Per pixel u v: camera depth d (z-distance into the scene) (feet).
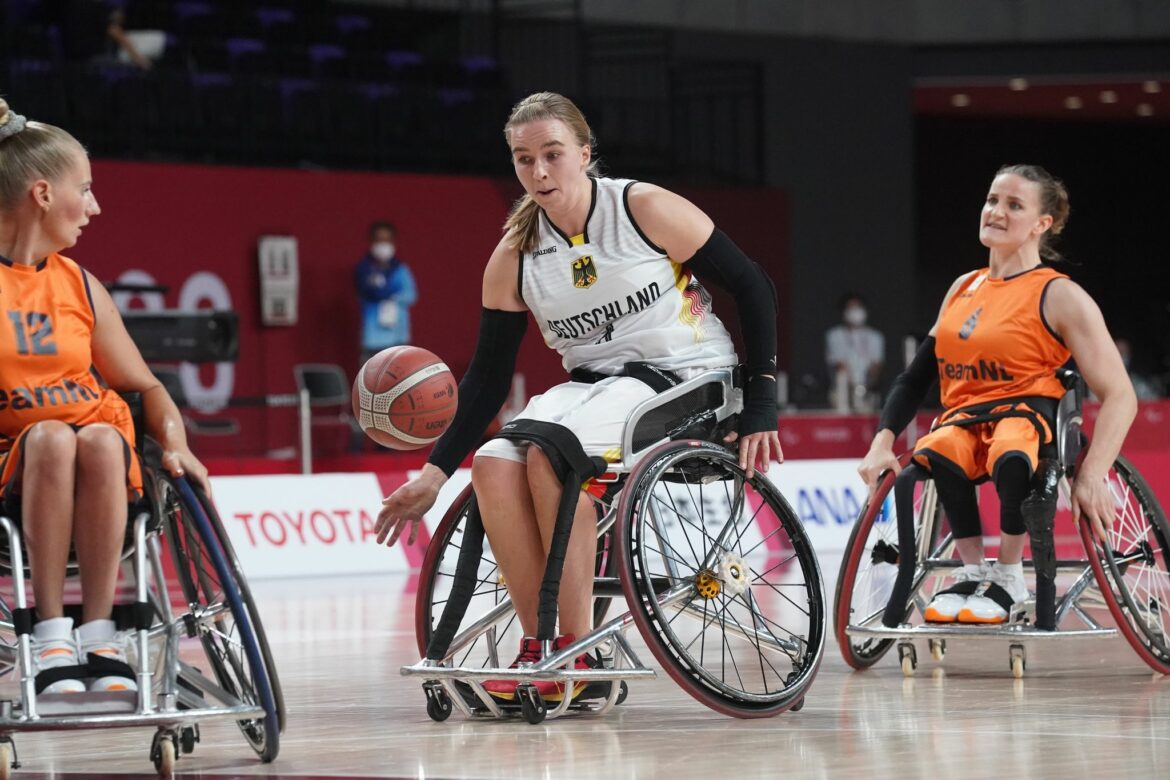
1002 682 37.11
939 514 42.06
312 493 81.41
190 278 120.78
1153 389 160.97
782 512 32.60
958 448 38.91
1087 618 39.06
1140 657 38.40
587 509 31.32
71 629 25.67
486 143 141.79
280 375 124.16
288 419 122.31
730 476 32.27
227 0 140.15
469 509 31.86
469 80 146.30
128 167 118.52
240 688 27.78
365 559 81.71
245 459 94.07
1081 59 163.22
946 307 41.39
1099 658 42.11
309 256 126.00
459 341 132.87
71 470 25.71
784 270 149.28
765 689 31.68
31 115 118.83
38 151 27.40
